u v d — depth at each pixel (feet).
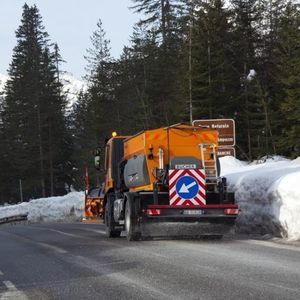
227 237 53.36
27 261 40.98
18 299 27.76
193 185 51.06
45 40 251.60
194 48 143.95
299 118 129.80
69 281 31.99
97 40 232.53
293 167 57.93
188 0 178.60
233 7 165.37
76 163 248.73
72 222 115.85
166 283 29.89
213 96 141.49
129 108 205.26
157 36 186.60
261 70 160.56
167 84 184.44
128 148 59.67
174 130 53.78
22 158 238.27
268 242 47.55
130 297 26.99
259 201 54.95
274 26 167.94
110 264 37.32
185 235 51.57
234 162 84.64
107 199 62.44
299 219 47.83
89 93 231.71
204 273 32.24
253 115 142.61
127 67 216.33
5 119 251.39
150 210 49.93
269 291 27.07
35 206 143.33
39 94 242.37
